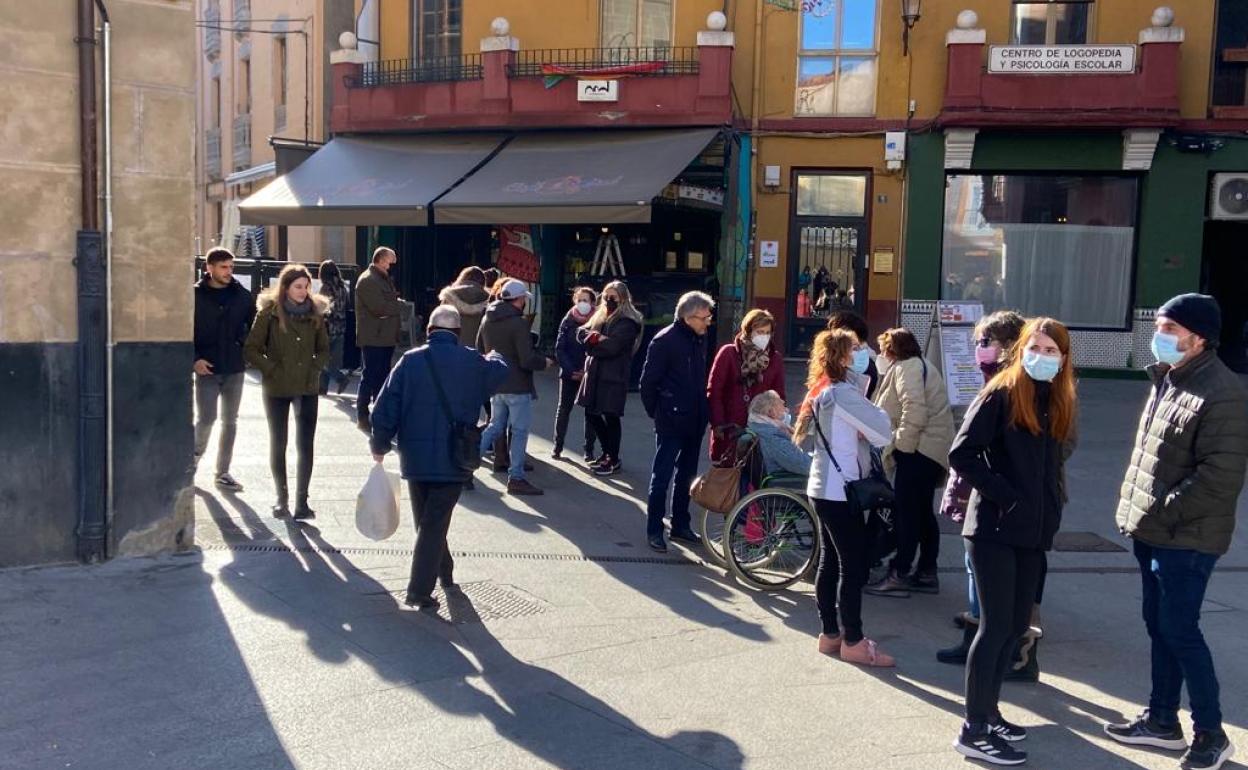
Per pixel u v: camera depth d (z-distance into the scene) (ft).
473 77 57.98
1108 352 56.49
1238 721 16.85
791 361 57.72
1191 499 14.67
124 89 21.79
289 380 25.59
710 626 20.54
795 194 57.52
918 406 22.36
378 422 20.26
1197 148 54.19
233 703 16.07
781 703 17.03
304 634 18.92
